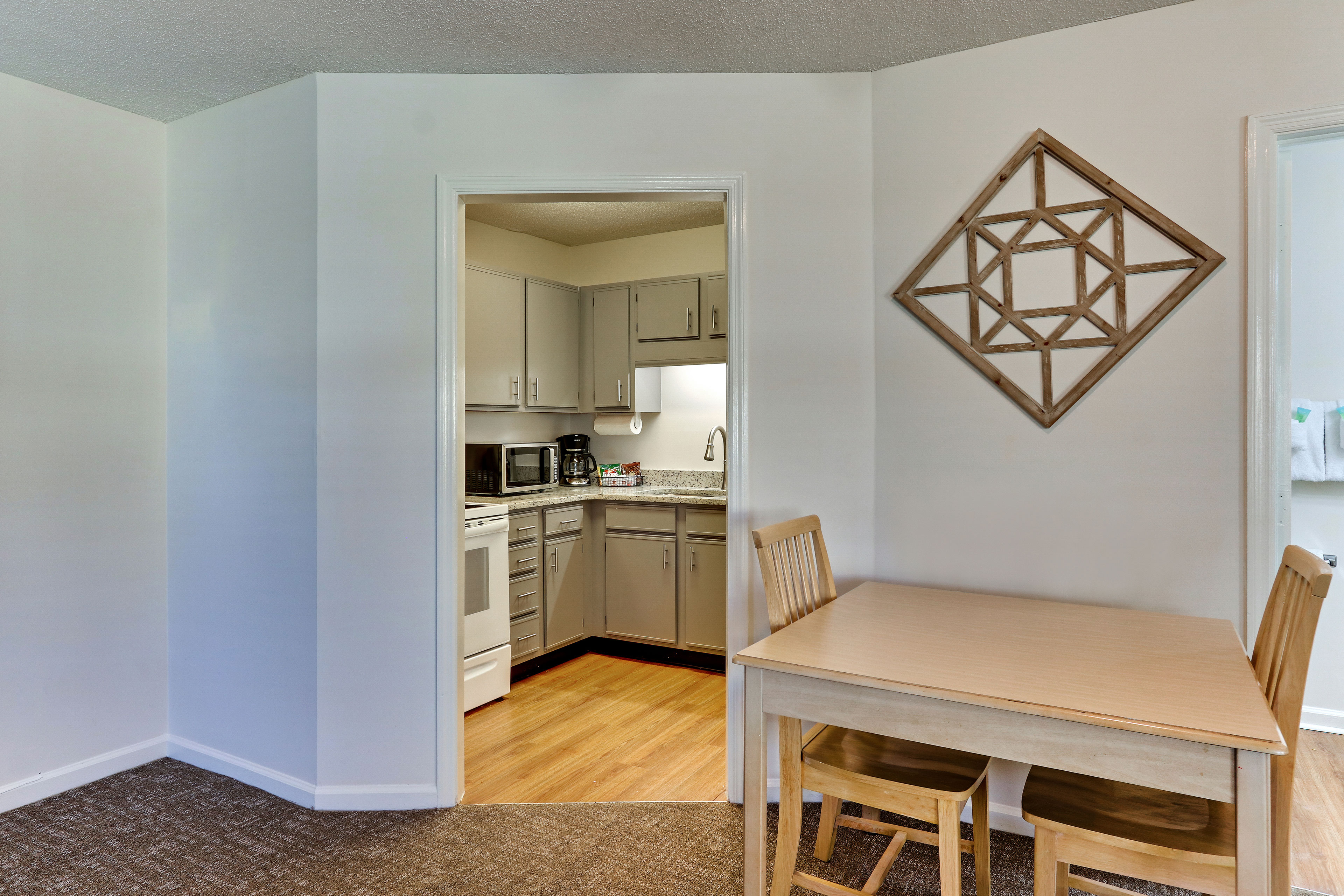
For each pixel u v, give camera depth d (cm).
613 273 468
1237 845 123
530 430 459
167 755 286
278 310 252
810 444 249
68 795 255
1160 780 128
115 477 270
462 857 216
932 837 192
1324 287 295
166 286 283
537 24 214
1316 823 226
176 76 243
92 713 266
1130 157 214
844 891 174
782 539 203
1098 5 208
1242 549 205
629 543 414
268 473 255
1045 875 150
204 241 271
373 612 244
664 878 205
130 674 276
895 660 160
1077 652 165
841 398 248
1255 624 202
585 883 203
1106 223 218
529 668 392
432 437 244
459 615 250
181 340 279
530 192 246
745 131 247
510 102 245
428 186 244
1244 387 204
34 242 249
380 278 243
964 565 237
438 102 244
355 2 201
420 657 245
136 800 251
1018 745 138
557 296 441
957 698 141
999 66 229
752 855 167
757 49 231
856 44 229
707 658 399
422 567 245
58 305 255
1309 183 296
